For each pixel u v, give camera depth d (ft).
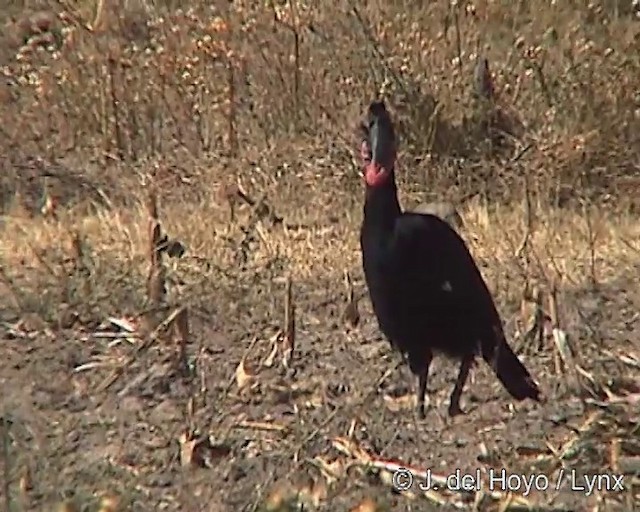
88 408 44.27
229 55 80.53
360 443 41.16
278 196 67.15
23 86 80.12
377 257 42.45
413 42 80.59
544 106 76.13
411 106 74.79
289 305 47.91
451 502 37.19
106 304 52.65
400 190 68.95
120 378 46.47
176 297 53.47
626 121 74.79
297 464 38.91
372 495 37.11
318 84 77.87
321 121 76.02
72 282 54.08
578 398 44.57
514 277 54.49
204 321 51.55
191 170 71.72
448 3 84.53
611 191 69.72
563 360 46.01
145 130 76.33
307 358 48.42
